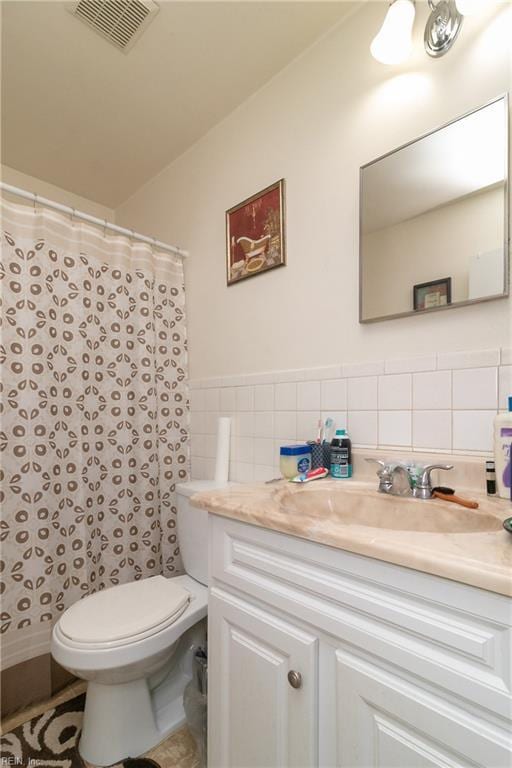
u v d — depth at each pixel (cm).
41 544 139
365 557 65
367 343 121
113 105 164
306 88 140
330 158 132
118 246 170
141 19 127
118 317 168
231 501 92
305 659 72
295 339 142
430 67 109
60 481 148
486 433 97
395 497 96
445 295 103
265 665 81
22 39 133
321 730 71
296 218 143
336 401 128
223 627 92
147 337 176
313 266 137
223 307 173
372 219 119
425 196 108
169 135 183
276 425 147
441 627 56
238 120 167
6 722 127
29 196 143
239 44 137
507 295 94
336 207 130
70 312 153
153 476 176
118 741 111
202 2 122
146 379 175
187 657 138
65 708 134
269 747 79
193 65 145
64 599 145
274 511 81
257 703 82
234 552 91
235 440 164
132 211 233
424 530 90
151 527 173
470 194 100
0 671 130
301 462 121
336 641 69
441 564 55
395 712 60
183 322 194
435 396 106
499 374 95
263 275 155
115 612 114
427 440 107
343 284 128
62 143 187
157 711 128
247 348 161
